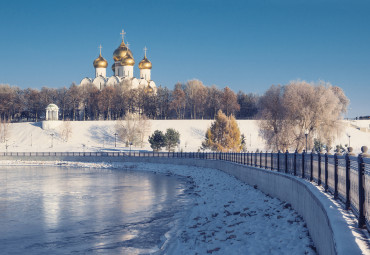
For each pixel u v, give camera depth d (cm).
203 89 18700
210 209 3186
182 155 9769
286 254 1588
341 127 6931
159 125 16238
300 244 1627
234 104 18100
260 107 7750
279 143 7112
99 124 16450
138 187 5303
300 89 7044
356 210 1126
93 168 9131
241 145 10831
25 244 2422
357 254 813
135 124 13750
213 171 6825
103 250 2264
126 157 9850
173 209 3531
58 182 5978
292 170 2652
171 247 2186
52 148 13300
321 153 1895
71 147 13350
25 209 3625
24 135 15925
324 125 6888
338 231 991
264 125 7531
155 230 2723
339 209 1252
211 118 18762
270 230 2059
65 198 4297
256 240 1925
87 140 15175
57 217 3244
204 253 1917
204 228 2512
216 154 7650
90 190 4991
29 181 6116
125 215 3297
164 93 19025
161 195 4469
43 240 2516
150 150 12519
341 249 851
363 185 1040
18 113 19350
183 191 4791
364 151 1056
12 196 4469
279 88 7575
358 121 16262
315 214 1533
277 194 2936
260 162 3903
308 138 6881
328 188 1650
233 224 2447
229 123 10556
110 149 12800
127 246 2333
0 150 12950
